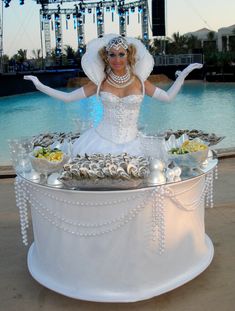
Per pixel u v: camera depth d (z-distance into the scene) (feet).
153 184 7.88
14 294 9.04
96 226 8.04
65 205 8.11
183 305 8.38
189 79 128.47
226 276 9.36
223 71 123.54
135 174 7.56
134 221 8.00
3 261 10.51
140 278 8.32
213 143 9.76
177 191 8.26
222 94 80.18
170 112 53.57
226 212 13.16
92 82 9.59
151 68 9.44
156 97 9.79
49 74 101.86
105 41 9.52
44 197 8.38
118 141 9.31
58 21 110.22
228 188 15.81
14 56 135.64
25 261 10.46
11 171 18.37
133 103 9.09
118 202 7.84
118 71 9.12
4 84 88.84
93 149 9.27
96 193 7.70
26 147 9.45
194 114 51.62
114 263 8.21
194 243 9.11
